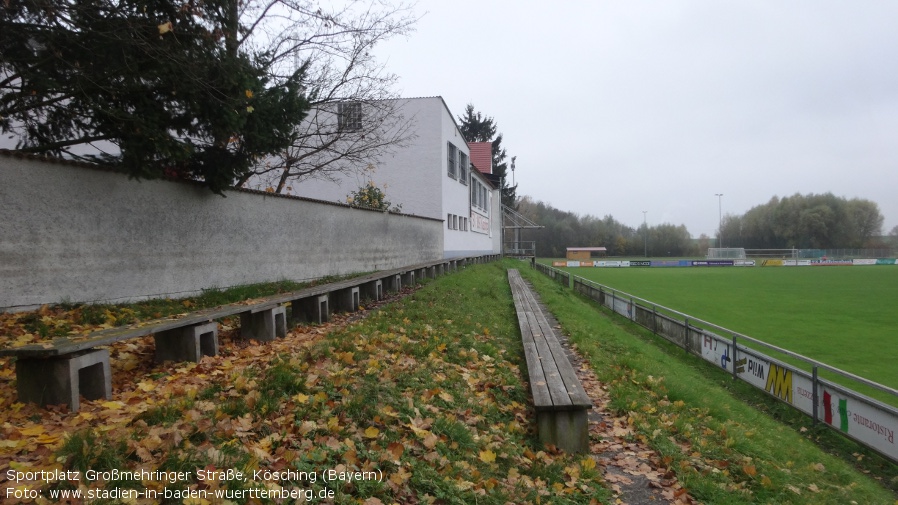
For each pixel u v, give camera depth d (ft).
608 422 19.75
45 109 25.59
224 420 12.00
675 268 202.59
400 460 12.23
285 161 47.44
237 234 33.99
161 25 23.00
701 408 23.17
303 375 15.61
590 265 224.33
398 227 60.85
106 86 23.44
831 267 202.59
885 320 62.95
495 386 20.79
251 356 19.86
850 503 16.44
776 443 21.45
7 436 10.96
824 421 25.59
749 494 15.24
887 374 38.60
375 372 17.49
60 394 13.06
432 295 38.73
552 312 43.96
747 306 76.33
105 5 22.98
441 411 16.35
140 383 15.49
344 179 71.87
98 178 24.95
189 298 29.04
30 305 21.99
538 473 14.35
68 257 23.54
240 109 28.25
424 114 75.82
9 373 15.81
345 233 48.01
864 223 320.50
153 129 24.16
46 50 23.41
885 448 21.36
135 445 10.11
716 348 37.78
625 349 33.60
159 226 28.19
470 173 107.04
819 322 61.46
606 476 15.10
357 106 51.01
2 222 21.13
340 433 12.77
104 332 15.03
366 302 36.19
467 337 26.66
